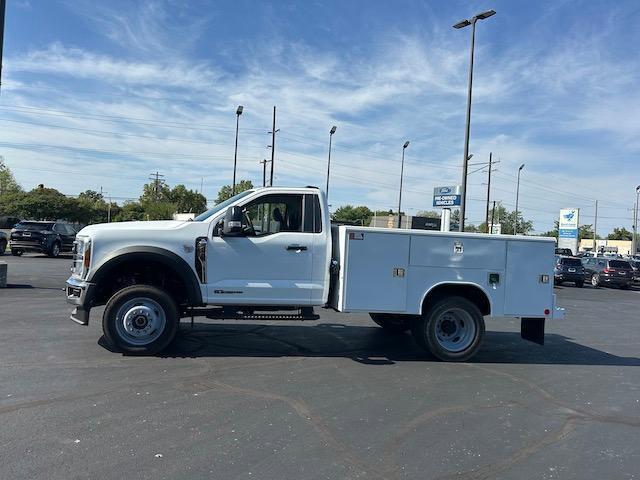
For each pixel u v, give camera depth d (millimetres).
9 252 31219
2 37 12539
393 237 7898
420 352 8570
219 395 5824
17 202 71750
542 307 8367
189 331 9422
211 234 7547
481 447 4707
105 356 7254
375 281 7852
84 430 4676
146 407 5332
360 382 6625
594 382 7215
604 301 20891
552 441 4930
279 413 5328
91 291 7227
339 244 7938
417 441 4773
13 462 4008
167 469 3982
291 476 3957
